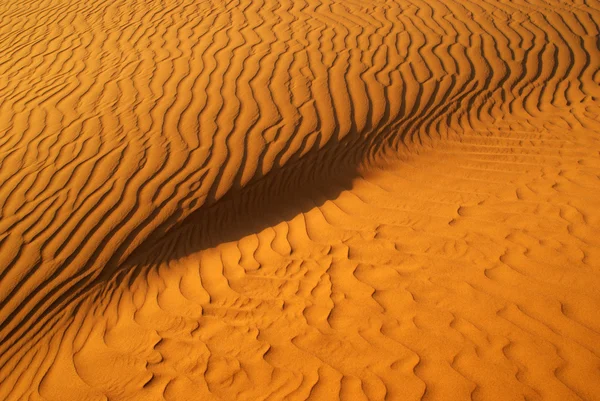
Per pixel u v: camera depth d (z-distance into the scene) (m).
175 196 5.79
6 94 8.30
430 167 6.21
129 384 3.98
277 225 5.63
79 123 7.12
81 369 4.27
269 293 4.64
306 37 8.62
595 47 8.25
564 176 5.61
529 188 5.49
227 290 4.79
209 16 9.76
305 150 6.33
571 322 3.62
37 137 6.97
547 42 8.36
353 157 6.35
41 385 4.23
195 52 8.51
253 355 3.97
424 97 7.23
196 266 5.21
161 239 5.44
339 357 3.75
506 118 6.99
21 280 5.10
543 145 6.34
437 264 4.52
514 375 3.29
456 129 6.82
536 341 3.51
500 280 4.16
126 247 5.33
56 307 4.88
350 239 5.14
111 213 5.65
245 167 6.11
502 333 3.64
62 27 10.41
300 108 6.94
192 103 7.18
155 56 8.59
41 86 8.34
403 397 3.28
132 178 6.04
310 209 5.77
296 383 3.60
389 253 4.81
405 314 4.02
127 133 6.76
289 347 3.96
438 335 3.74
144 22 9.92
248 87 7.41
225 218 5.72
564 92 7.41
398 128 6.75
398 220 5.31
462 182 5.82
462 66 7.82
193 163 6.18
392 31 8.69
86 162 6.35
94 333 4.64
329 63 7.86
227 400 3.61
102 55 8.98
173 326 4.48
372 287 4.40
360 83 7.40
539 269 4.20
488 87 7.49
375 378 3.48
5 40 10.34
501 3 9.49
